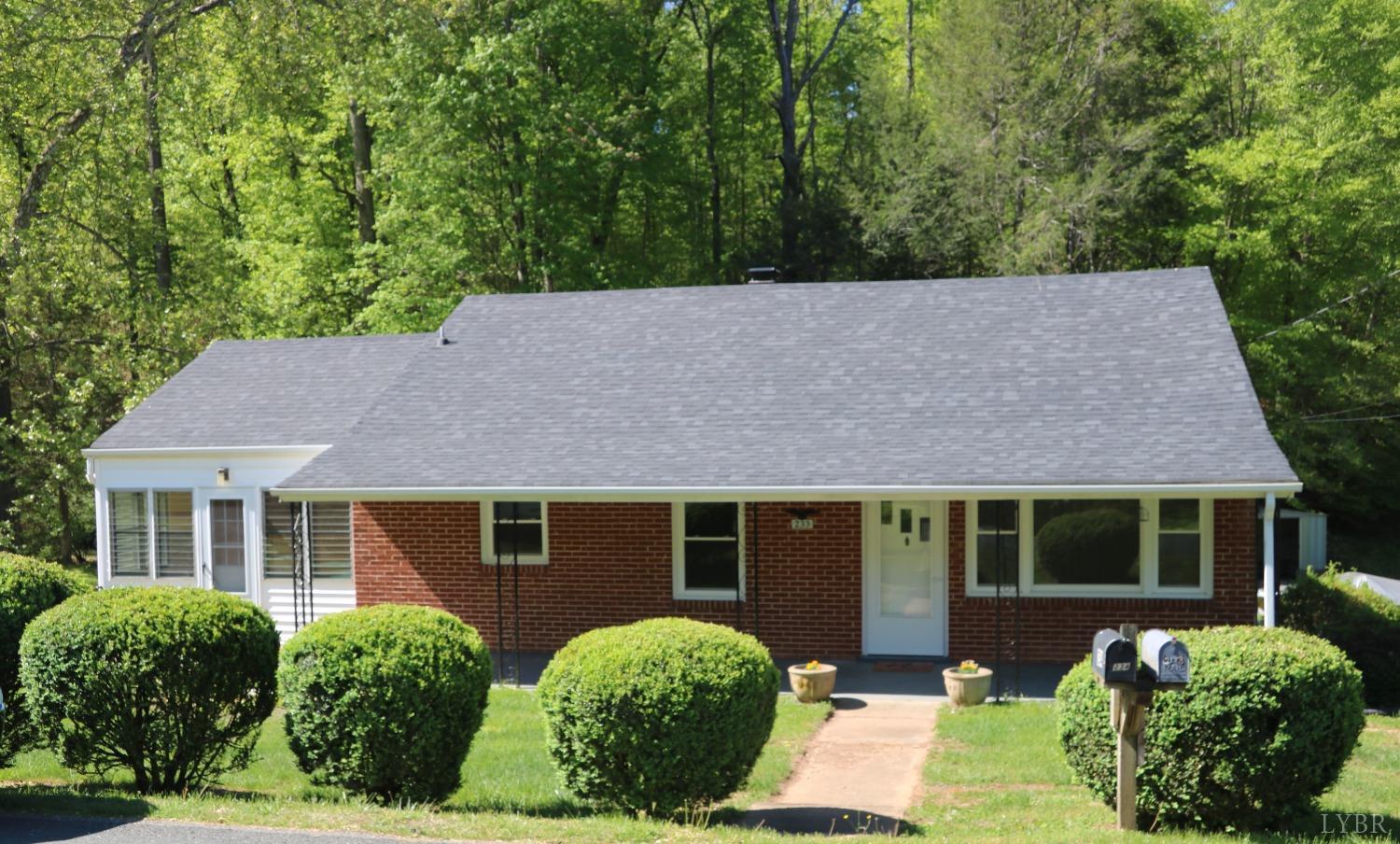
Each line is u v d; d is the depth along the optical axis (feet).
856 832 31.53
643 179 118.52
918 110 123.34
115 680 32.07
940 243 114.32
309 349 78.38
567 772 30.96
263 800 32.71
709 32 129.70
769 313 67.62
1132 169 106.01
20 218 84.74
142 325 94.43
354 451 59.47
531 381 64.64
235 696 33.78
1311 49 105.19
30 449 92.07
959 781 37.70
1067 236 107.34
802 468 53.52
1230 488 48.21
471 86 104.53
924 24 150.10
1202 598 56.54
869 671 57.06
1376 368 103.14
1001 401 56.95
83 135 85.66
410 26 95.55
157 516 68.39
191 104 94.84
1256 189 105.29
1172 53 115.03
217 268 108.78
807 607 60.08
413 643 32.19
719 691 29.94
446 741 32.48
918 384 59.36
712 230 135.13
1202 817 29.86
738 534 60.70
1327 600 61.16
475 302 73.61
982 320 63.87
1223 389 54.95
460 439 59.72
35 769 38.34
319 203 124.67
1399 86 103.40
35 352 93.09
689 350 65.36
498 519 62.95
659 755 29.84
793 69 146.72
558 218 108.58
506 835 28.17
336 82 111.86
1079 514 57.72
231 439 67.51
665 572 61.52
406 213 109.09
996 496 50.57
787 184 132.05
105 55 83.10
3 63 80.02
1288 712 28.81
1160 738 29.53
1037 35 115.96
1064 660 57.67
